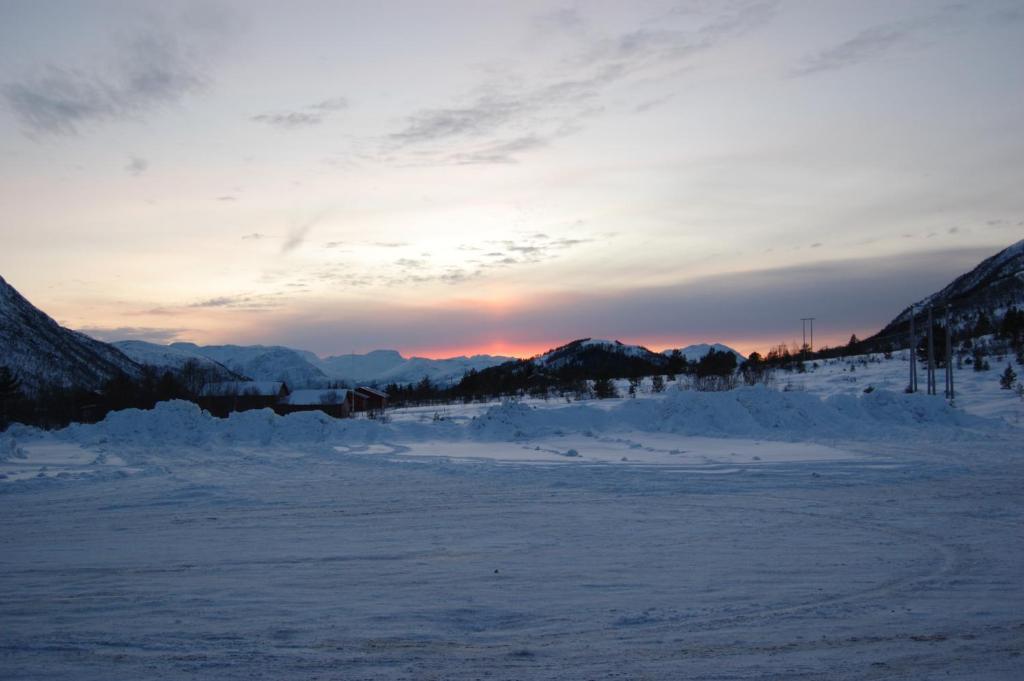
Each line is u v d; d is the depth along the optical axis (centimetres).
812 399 3266
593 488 1711
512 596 851
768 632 725
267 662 649
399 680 609
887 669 629
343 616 780
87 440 2839
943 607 802
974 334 6638
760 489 1666
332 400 6384
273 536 1205
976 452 2311
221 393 6550
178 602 830
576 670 630
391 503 1528
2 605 820
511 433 3041
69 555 1070
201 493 1659
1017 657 656
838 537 1170
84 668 635
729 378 5300
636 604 817
